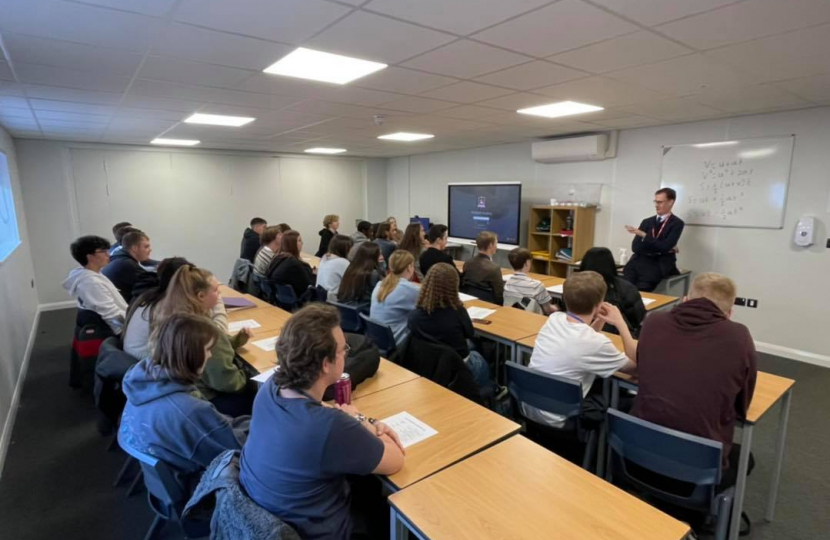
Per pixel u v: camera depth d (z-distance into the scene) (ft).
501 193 22.08
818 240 13.34
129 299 12.07
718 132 15.08
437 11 6.27
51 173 20.26
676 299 12.09
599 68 9.12
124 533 6.72
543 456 4.67
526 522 3.69
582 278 6.72
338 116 14.58
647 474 5.45
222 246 25.35
